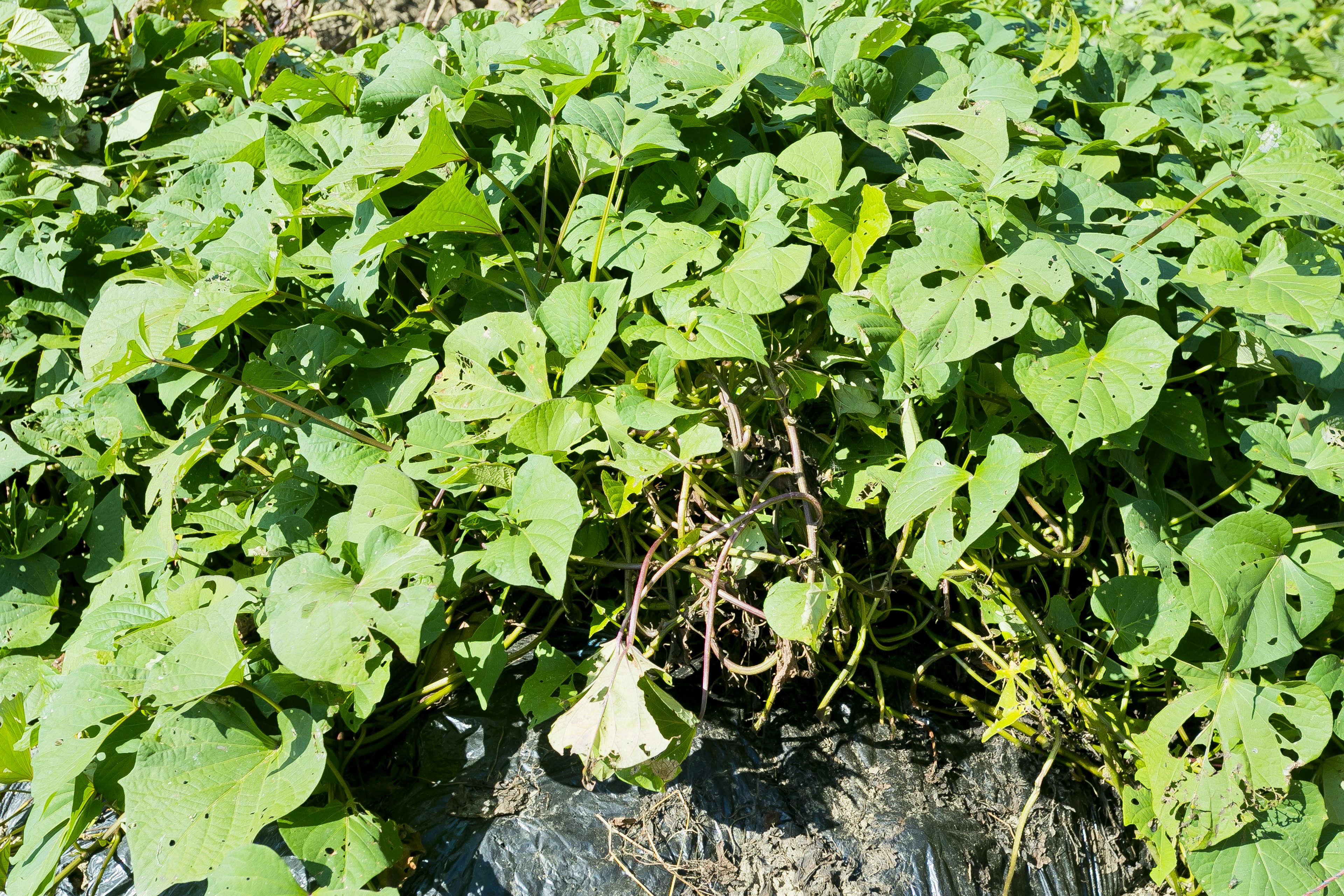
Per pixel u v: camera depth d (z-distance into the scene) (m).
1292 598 1.99
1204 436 1.96
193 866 1.50
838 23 2.22
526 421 1.74
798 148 1.96
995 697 2.12
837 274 1.85
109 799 1.74
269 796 1.57
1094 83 2.62
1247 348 2.02
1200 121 2.57
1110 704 2.01
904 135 2.01
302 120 2.34
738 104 2.16
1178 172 2.33
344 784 1.77
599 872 1.76
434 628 1.79
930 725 2.04
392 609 1.72
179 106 2.75
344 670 1.54
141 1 3.19
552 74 2.11
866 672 2.11
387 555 1.65
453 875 1.76
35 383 2.36
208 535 2.04
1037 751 2.03
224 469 2.08
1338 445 1.91
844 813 1.88
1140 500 1.91
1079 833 1.95
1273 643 1.80
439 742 1.97
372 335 2.16
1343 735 1.82
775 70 2.16
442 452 1.83
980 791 1.96
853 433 2.06
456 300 2.19
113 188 2.53
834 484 2.00
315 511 2.02
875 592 1.99
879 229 1.82
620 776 1.68
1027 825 1.93
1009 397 1.97
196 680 1.59
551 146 1.95
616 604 2.06
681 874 1.77
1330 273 1.87
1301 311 1.73
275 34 3.53
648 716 1.64
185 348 1.78
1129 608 1.87
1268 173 2.06
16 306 2.26
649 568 2.00
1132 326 1.75
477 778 1.90
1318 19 4.89
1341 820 1.85
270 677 1.73
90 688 1.65
